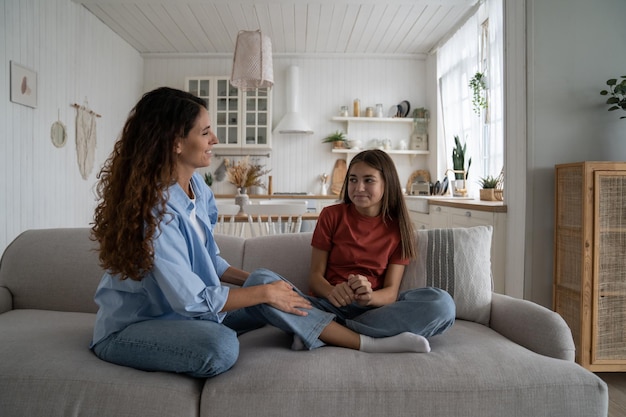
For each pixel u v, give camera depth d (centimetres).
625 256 221
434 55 547
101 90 479
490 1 382
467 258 163
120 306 122
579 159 261
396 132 582
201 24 482
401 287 162
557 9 259
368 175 155
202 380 118
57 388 107
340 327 132
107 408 105
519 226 270
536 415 110
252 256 178
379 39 521
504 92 287
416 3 412
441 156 531
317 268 159
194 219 140
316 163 585
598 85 261
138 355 114
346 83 583
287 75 572
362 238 158
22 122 349
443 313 132
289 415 107
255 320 153
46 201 382
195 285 116
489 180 363
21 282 173
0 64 323
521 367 116
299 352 125
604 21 261
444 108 512
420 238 167
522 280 265
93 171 466
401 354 125
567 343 132
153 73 590
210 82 562
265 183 585
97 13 455
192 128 124
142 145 118
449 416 109
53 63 388
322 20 465
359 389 109
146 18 468
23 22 347
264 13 450
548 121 260
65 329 143
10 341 126
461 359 120
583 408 111
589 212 220
